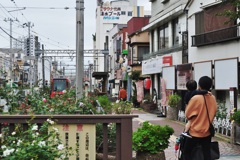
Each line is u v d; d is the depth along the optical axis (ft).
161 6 97.91
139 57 121.70
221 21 57.82
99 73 120.06
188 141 22.70
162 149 25.76
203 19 64.90
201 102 22.39
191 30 71.36
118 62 167.84
